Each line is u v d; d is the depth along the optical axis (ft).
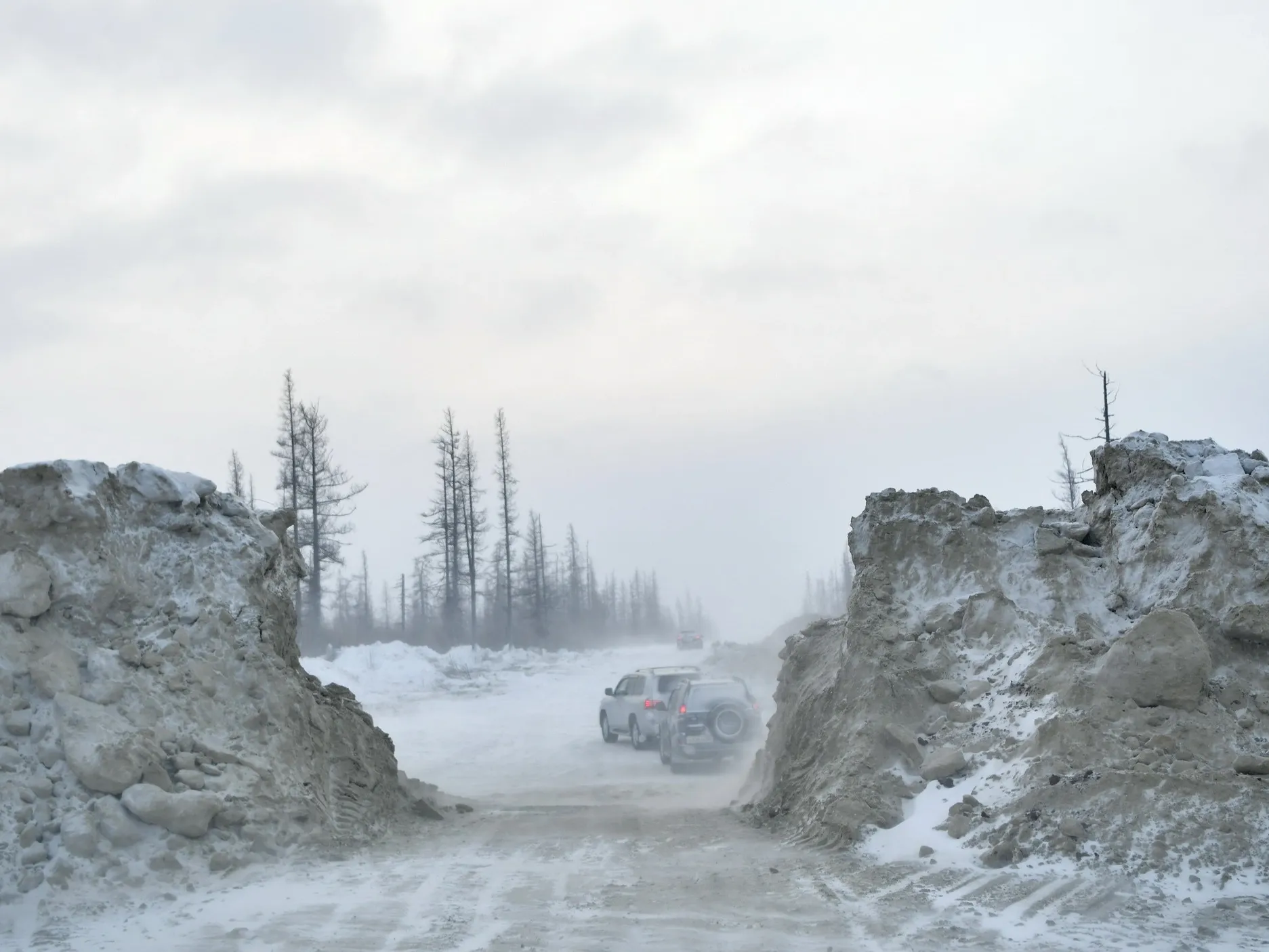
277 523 49.32
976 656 40.57
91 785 32.01
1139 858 28.12
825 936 25.13
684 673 87.76
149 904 29.25
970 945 24.02
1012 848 29.84
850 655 42.24
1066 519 47.32
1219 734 32.22
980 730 36.88
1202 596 37.42
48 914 28.07
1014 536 45.16
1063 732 33.17
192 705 37.45
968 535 44.57
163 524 42.11
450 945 25.04
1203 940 23.44
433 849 37.91
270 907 28.71
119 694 35.60
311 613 151.94
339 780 43.06
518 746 93.15
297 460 152.76
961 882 28.81
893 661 40.78
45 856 30.27
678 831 41.86
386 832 42.19
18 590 35.88
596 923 26.86
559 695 141.28
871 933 25.25
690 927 26.32
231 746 37.22
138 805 31.81
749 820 44.16
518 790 67.87
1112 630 39.47
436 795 53.42
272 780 36.88
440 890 30.58
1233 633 35.42
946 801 34.24
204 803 32.94
